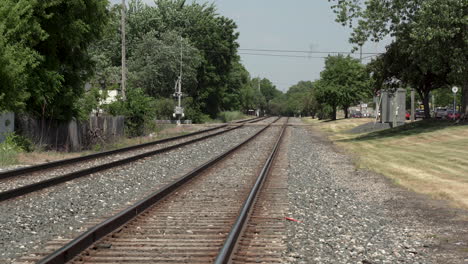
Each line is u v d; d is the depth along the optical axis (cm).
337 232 886
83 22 2694
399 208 1153
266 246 759
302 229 895
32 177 1545
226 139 3728
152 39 8206
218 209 1063
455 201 1240
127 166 1853
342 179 1658
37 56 2441
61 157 2281
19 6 2305
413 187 1480
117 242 766
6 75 2156
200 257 683
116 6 2992
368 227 938
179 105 7306
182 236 810
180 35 9206
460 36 3158
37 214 1002
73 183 1409
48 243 769
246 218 943
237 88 11581
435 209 1137
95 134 3155
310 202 1192
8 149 2102
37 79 2489
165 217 973
